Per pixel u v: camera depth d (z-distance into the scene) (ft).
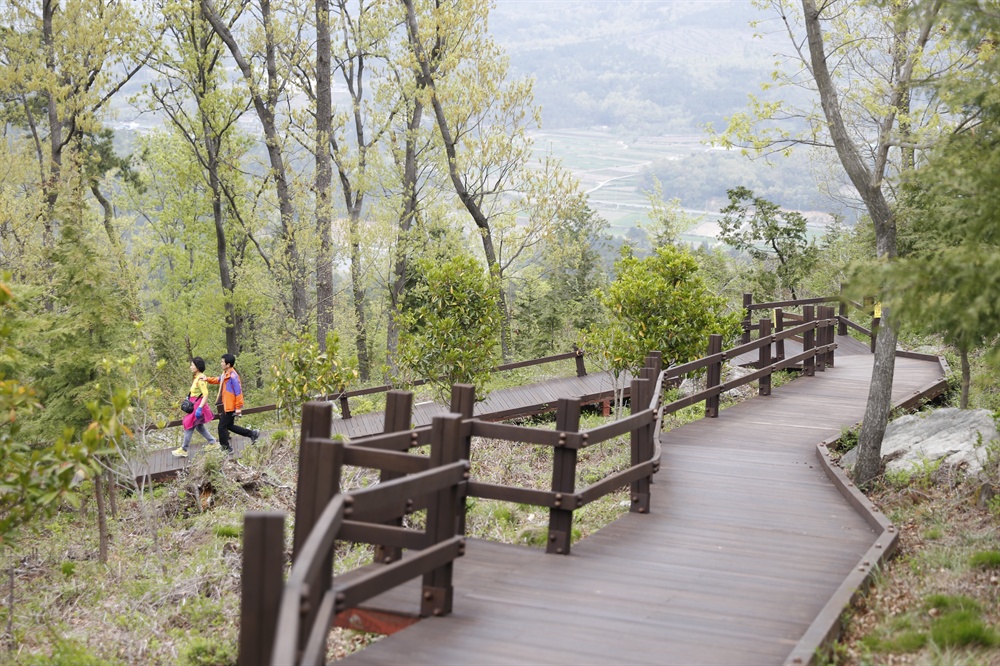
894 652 17.56
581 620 18.26
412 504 20.56
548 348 108.88
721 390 48.37
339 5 108.06
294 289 101.45
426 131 108.06
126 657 24.91
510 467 42.39
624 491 35.81
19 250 80.33
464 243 111.24
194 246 132.16
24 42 86.58
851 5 33.35
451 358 45.44
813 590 21.34
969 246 18.45
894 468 34.30
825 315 67.62
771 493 33.19
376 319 134.10
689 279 53.67
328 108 97.55
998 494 28.40
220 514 38.58
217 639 25.63
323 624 11.49
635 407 29.94
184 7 90.99
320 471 14.84
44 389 48.44
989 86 21.53
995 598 19.81
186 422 48.78
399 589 19.76
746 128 34.68
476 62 84.17
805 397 55.26
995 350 18.30
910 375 62.34
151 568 32.78
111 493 41.65
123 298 50.11
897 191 40.47
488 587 20.20
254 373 124.98
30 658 25.34
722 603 20.01
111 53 88.89
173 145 124.57
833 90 32.86
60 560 35.83
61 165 91.30
